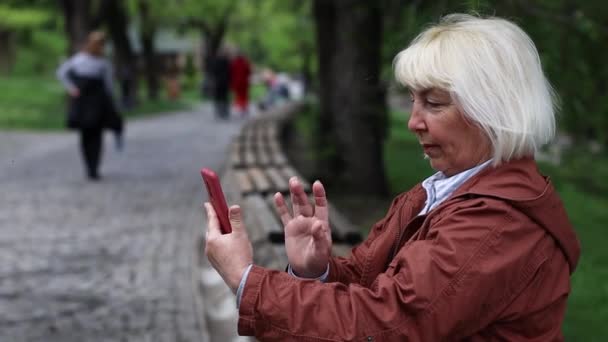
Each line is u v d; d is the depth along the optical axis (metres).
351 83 8.41
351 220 7.82
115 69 28.33
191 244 6.34
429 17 4.03
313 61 23.91
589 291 5.88
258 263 3.95
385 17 6.27
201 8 35.09
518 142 1.30
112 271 5.52
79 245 6.31
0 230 6.85
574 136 5.29
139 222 7.25
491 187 1.30
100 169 11.09
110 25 27.62
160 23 33.19
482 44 1.33
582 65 5.03
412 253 1.28
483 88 1.30
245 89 24.38
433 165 1.41
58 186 9.38
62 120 20.73
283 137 14.16
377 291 1.27
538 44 4.86
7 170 10.87
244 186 5.79
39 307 4.70
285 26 30.86
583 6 5.11
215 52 39.62
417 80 1.34
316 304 1.27
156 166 11.55
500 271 1.24
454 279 1.24
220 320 4.41
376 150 8.81
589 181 5.71
